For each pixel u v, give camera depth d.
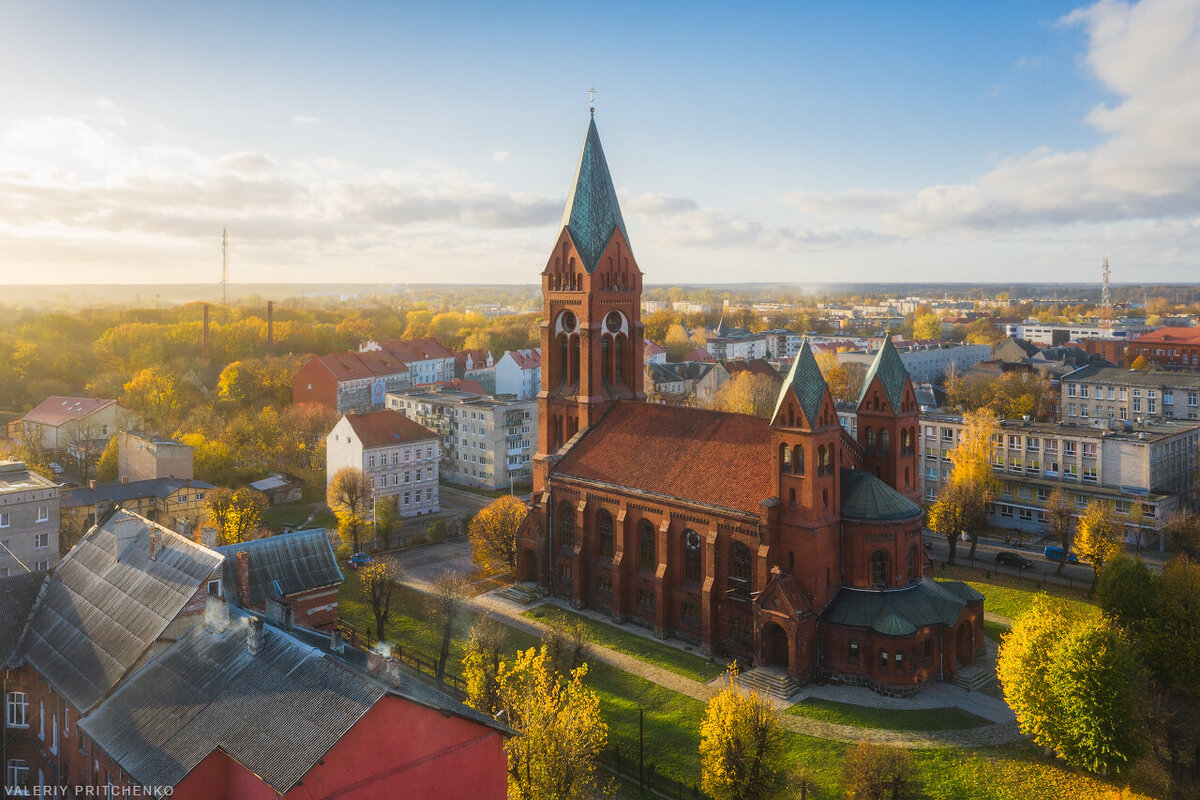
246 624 50.56
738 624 75.06
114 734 47.41
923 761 59.09
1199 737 63.94
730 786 52.69
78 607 59.47
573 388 95.50
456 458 159.75
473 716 46.00
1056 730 57.97
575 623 82.06
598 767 60.97
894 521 71.12
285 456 158.25
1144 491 115.75
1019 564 103.81
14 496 88.88
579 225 93.75
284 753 40.72
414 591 95.50
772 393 178.50
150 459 127.62
